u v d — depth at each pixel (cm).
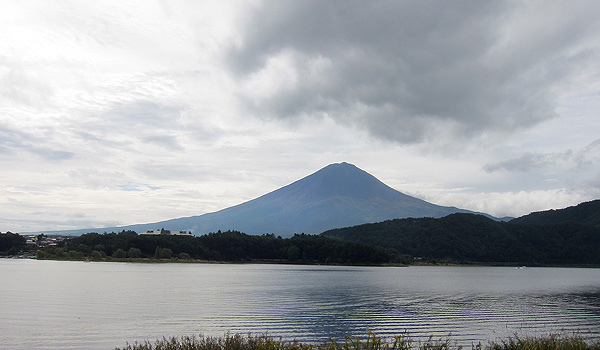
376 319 5366
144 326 4512
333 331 4488
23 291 8100
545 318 5600
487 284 12631
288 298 7744
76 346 3553
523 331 4519
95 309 5778
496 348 2358
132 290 8650
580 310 6562
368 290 9794
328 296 8250
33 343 3659
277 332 4347
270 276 14525
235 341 1908
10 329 4256
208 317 5238
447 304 7212
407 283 12412
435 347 2245
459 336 4191
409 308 6569
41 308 5809
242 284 10806
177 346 1958
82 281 10575
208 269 18462
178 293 8225
